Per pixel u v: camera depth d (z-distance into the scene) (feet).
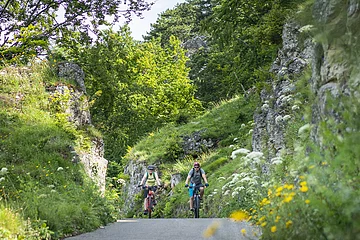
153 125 155.43
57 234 24.82
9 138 47.67
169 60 188.55
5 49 62.85
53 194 32.48
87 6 79.36
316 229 12.73
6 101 55.72
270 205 17.21
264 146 48.16
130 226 32.40
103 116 138.92
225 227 25.36
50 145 47.93
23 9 76.64
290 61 47.93
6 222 21.81
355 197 12.05
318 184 13.61
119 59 97.09
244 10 81.10
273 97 48.44
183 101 168.45
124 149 152.76
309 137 21.17
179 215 70.18
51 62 67.15
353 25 17.80
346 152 13.19
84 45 86.74
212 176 72.43
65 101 58.18
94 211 33.19
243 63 86.84
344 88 18.21
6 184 34.73
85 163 51.11
